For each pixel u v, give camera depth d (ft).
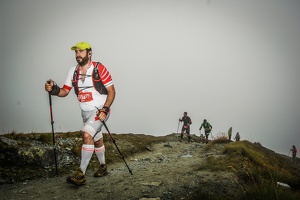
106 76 16.52
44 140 30.94
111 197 15.14
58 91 16.83
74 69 17.22
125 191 16.08
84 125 17.52
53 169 23.88
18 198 15.07
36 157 24.31
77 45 16.37
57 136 35.45
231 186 18.35
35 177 21.36
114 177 19.36
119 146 39.42
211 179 19.27
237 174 21.06
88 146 16.33
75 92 17.34
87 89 16.61
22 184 19.10
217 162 24.50
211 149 41.29
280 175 24.34
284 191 16.43
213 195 16.12
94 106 16.62
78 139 35.01
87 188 16.53
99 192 15.83
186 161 28.37
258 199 15.61
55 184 17.84
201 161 27.17
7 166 22.16
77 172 16.57
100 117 15.74
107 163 29.73
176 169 22.48
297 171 40.27
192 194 16.37
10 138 28.35
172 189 16.84
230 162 24.40
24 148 24.73
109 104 16.29
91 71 16.53
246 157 29.43
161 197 15.53
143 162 31.37
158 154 41.45
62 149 29.01
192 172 21.13
